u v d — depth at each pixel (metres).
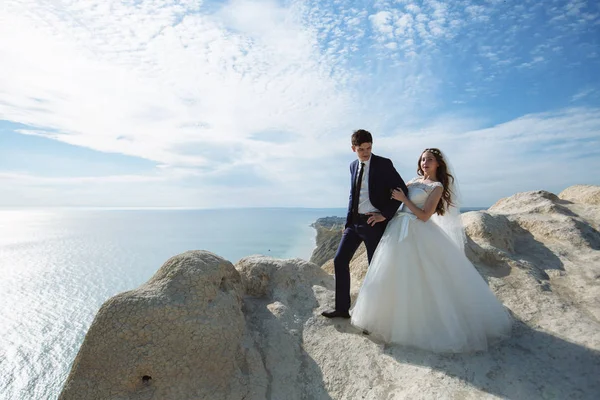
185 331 3.24
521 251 6.20
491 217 6.49
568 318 3.96
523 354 3.37
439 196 3.88
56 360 48.91
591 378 2.92
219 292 3.79
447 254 3.72
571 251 6.01
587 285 4.86
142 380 3.09
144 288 3.53
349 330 4.02
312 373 3.52
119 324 3.15
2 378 43.91
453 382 3.05
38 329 59.22
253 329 3.94
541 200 8.30
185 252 4.00
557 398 2.76
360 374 3.39
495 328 3.61
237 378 3.30
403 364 3.39
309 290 4.71
